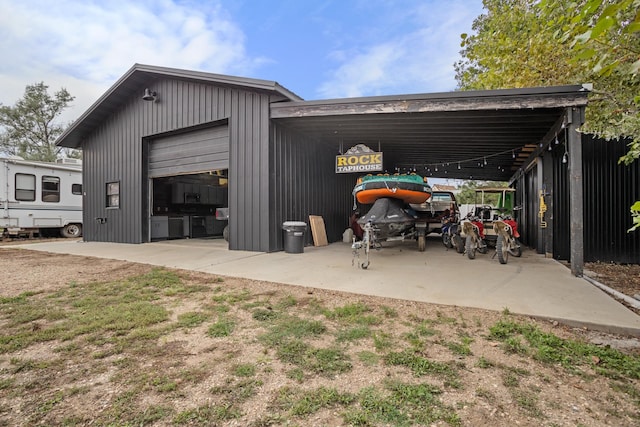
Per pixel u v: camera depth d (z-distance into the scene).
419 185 7.55
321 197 9.33
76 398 1.79
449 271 5.02
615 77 4.15
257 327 2.83
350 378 2.00
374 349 2.39
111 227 10.23
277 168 7.32
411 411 1.67
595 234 6.05
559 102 4.71
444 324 2.86
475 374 2.04
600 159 6.07
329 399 1.77
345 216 10.88
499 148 8.58
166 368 2.12
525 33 5.55
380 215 6.67
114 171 10.17
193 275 4.91
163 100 8.84
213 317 3.08
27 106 22.92
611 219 6.00
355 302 3.50
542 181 7.16
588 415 1.64
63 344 2.49
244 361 2.21
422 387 1.88
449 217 9.36
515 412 1.66
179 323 2.90
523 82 5.90
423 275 4.73
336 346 2.45
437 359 2.23
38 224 11.73
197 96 8.14
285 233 7.23
